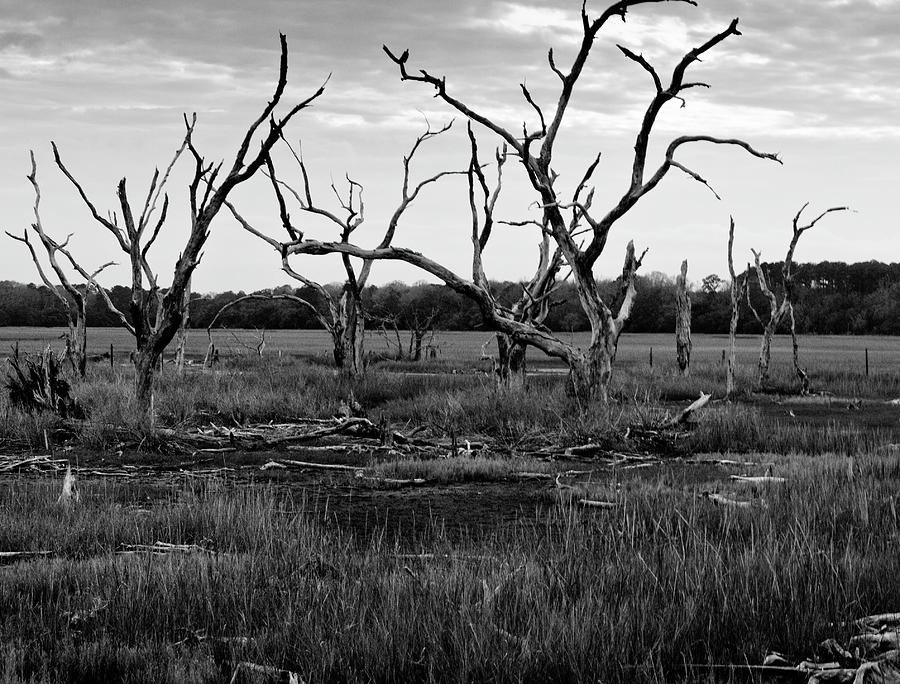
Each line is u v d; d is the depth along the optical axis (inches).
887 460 587.5
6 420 747.4
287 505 502.9
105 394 860.0
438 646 264.4
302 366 1732.3
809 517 415.2
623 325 841.5
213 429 769.6
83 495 491.2
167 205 804.0
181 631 293.6
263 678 253.4
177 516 425.7
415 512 488.7
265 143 767.7
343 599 299.6
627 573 329.1
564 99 816.9
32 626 284.5
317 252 826.2
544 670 255.8
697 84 766.5
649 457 672.4
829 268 5044.3
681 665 265.4
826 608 294.4
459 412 823.1
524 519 467.5
